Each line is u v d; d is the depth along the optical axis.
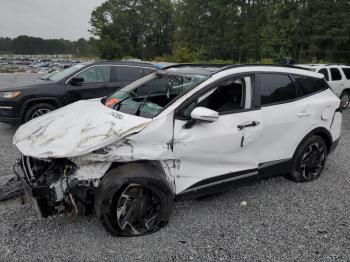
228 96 3.79
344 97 12.25
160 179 3.25
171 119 3.38
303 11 36.31
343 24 31.72
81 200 3.19
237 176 3.91
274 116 4.10
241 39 47.97
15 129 7.75
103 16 76.38
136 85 4.36
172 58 47.00
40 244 3.16
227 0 48.97
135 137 3.15
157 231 3.41
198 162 3.59
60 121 3.59
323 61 32.69
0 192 4.02
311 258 3.06
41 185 3.08
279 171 4.39
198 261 2.99
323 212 3.92
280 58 37.31
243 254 3.10
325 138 4.90
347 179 4.97
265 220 3.71
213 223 3.61
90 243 3.19
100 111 3.72
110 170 3.18
